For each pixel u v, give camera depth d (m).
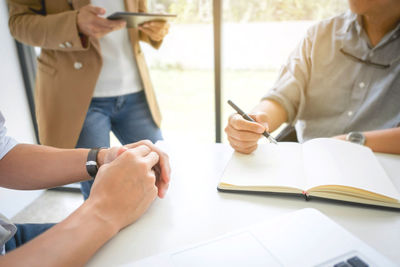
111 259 0.39
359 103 0.99
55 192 2.02
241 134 0.67
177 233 0.45
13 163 0.63
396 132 0.75
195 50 3.03
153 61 3.13
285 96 1.02
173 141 0.85
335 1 1.84
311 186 0.52
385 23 0.89
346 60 0.99
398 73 0.91
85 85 1.12
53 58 1.12
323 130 1.05
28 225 0.70
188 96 3.50
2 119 0.64
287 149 0.70
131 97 1.31
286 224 0.43
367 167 0.59
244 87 2.85
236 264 0.36
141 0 1.30
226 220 0.48
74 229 0.38
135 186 0.46
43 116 1.16
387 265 0.34
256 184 0.55
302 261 0.36
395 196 0.49
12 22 1.10
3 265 0.33
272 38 2.54
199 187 0.58
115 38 1.19
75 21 1.01
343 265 0.34
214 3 1.49
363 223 0.46
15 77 1.71
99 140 1.23
